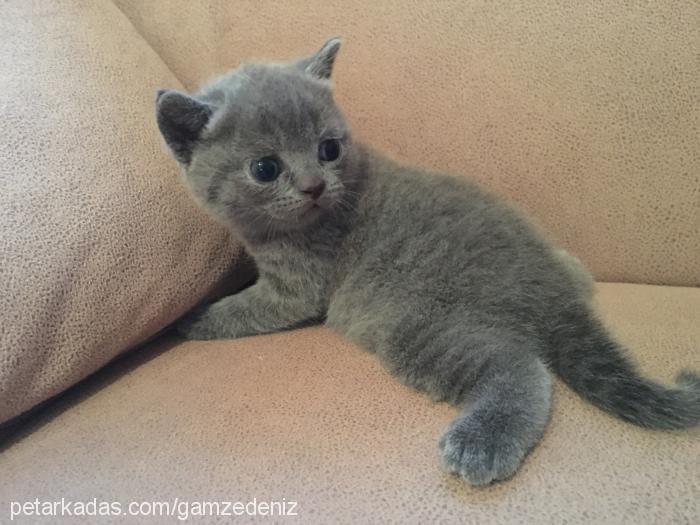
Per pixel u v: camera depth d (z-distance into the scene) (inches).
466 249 8.9
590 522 6.0
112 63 10.1
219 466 7.0
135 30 11.5
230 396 8.1
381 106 11.3
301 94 9.5
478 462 6.6
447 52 10.8
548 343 8.1
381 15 11.1
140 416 7.9
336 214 9.9
